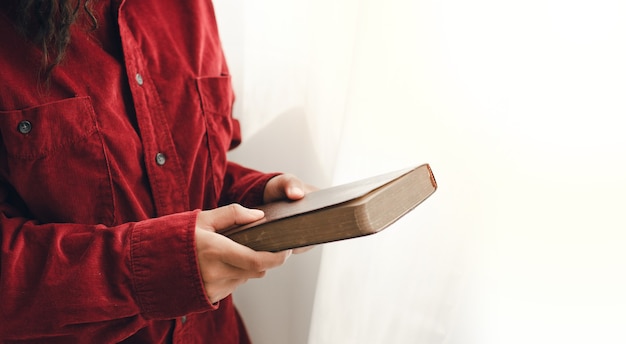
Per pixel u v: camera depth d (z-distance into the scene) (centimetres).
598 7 47
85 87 52
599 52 48
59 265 46
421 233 61
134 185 57
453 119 57
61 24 48
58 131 50
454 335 62
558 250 53
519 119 53
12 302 46
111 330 49
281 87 77
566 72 50
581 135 50
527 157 53
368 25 59
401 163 61
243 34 80
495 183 56
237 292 89
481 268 58
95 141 52
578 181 51
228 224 48
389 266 63
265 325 88
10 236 48
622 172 49
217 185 67
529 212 54
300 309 85
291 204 50
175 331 63
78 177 52
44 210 53
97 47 54
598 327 52
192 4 64
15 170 50
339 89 70
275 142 81
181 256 45
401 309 64
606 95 48
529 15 51
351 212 38
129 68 56
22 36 48
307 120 75
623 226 49
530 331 56
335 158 72
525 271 55
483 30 54
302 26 73
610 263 51
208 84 65
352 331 67
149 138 57
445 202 59
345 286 66
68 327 47
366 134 62
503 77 53
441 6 55
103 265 46
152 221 48
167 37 61
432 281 62
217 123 66
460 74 56
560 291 53
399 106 60
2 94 48
